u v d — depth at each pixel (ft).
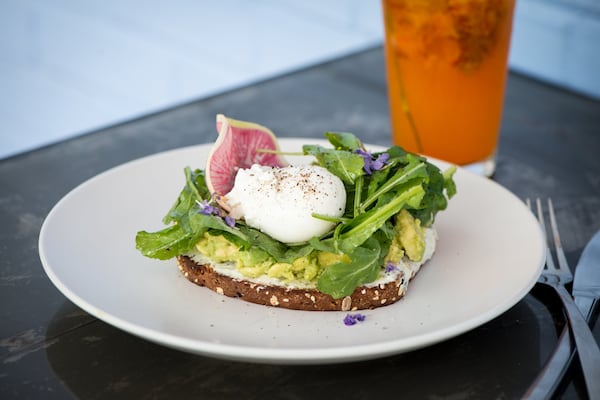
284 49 5.21
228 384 1.97
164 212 2.39
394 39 2.66
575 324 2.00
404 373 1.99
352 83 3.36
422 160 2.24
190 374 1.98
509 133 2.99
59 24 6.12
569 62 4.17
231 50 5.41
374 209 2.11
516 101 3.21
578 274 2.19
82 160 2.79
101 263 2.19
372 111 3.15
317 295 2.09
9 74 6.48
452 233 2.32
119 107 6.08
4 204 2.55
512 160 2.83
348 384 1.97
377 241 2.10
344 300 2.10
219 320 2.07
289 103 3.19
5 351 2.03
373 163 2.21
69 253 2.19
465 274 2.19
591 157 2.86
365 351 1.89
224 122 2.25
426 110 2.69
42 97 6.55
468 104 2.66
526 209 2.33
